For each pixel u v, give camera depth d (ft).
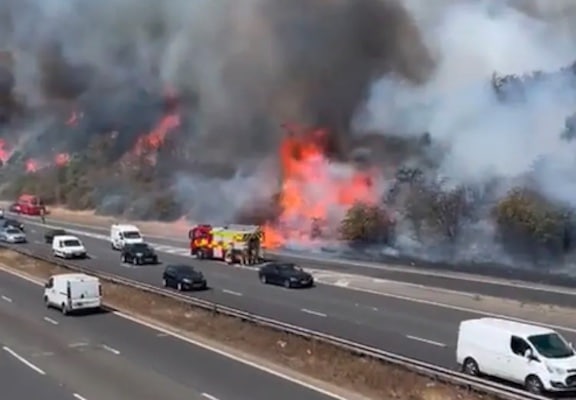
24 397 83.71
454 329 120.57
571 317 129.29
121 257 229.86
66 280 142.20
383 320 129.29
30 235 308.60
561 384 80.69
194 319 131.95
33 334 122.31
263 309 141.49
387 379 88.28
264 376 92.53
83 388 87.35
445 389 82.89
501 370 85.97
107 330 125.39
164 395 83.66
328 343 104.37
